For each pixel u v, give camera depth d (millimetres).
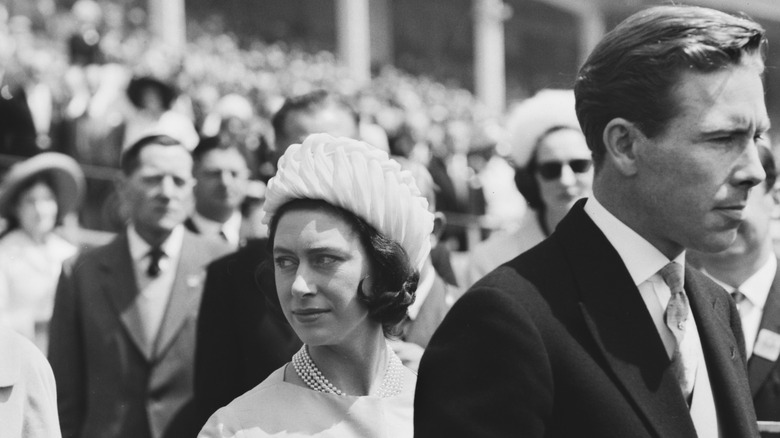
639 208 2664
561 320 2607
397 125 16453
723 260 4500
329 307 3115
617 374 2562
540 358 2543
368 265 3156
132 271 5484
